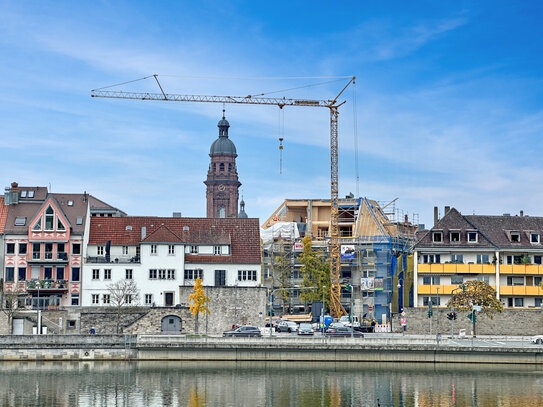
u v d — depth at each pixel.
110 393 97.19
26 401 92.88
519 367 114.56
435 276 143.00
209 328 134.88
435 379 106.44
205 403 92.56
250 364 116.31
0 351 117.31
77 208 149.75
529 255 143.88
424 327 136.12
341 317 157.75
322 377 107.50
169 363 116.62
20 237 144.12
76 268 144.00
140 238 148.62
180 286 139.88
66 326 132.38
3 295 134.62
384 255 173.25
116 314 132.50
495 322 133.75
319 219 194.25
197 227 151.00
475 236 144.12
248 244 149.38
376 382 104.38
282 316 164.00
